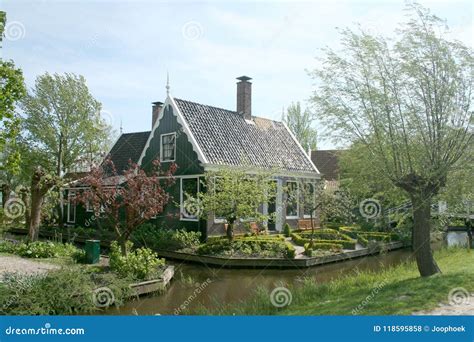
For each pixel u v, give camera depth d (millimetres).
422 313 6711
